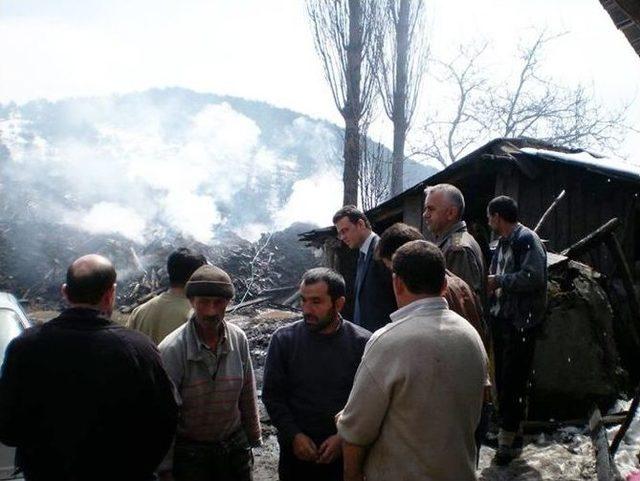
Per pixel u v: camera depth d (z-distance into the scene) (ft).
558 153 23.34
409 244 7.29
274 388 9.57
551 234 23.75
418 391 6.54
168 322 10.43
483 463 14.42
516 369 14.16
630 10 8.46
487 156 24.35
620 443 14.61
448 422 6.58
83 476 6.82
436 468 6.51
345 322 9.84
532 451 14.92
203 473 8.93
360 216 12.13
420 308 7.00
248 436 9.91
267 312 52.29
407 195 28.66
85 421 6.84
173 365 8.86
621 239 21.86
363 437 6.81
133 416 7.12
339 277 9.61
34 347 7.04
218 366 9.24
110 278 7.52
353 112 44.86
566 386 16.58
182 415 8.95
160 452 7.44
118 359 7.04
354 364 9.50
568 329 16.97
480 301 10.74
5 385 7.04
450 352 6.66
